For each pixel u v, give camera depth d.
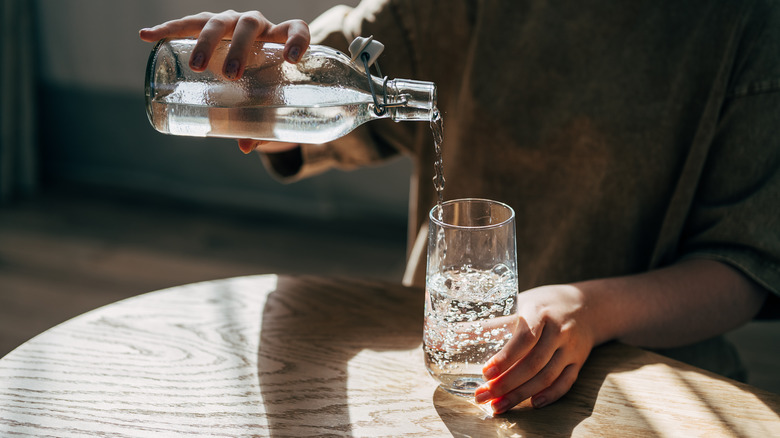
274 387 0.67
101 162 2.68
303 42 0.64
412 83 0.65
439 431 0.61
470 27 0.93
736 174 0.81
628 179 0.86
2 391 0.66
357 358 0.71
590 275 0.90
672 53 0.83
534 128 0.89
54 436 0.60
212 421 0.62
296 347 0.73
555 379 0.65
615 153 0.86
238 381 0.67
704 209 0.83
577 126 0.87
